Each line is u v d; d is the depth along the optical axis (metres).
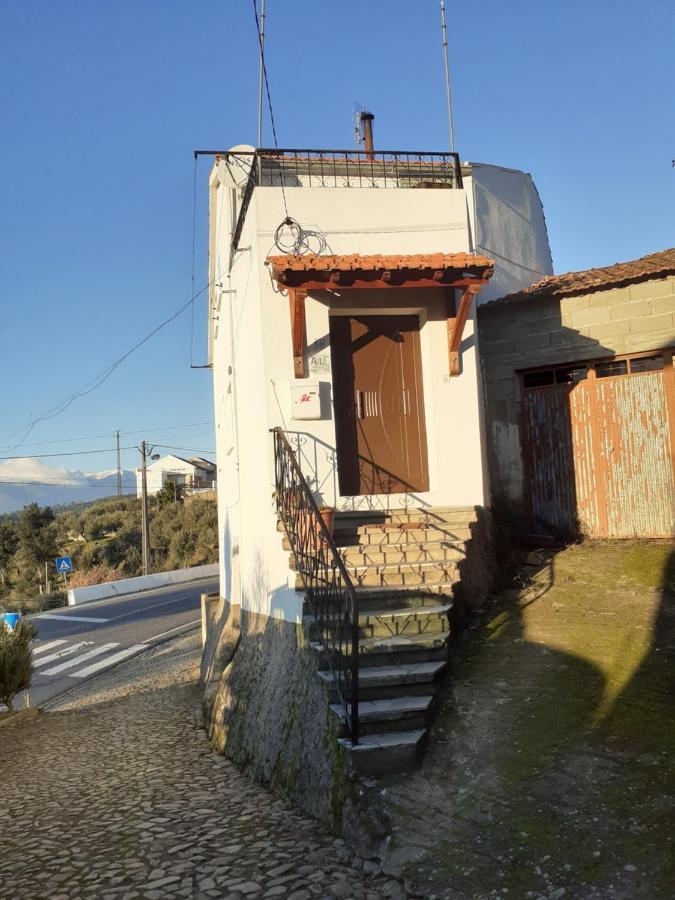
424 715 5.85
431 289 9.24
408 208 9.34
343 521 8.70
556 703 5.93
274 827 5.70
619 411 10.48
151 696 14.90
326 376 8.96
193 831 5.81
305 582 7.14
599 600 7.96
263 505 9.08
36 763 9.52
